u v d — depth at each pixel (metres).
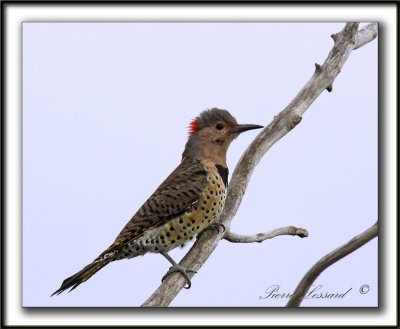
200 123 12.09
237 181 11.77
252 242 11.62
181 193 11.33
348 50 12.23
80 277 10.61
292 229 11.67
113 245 11.12
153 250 11.46
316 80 12.14
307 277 10.43
